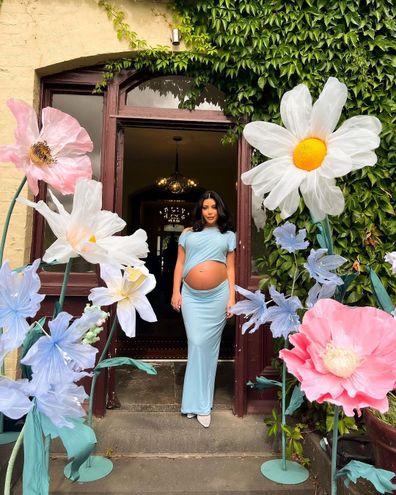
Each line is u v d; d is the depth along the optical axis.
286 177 1.08
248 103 2.58
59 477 1.92
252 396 2.55
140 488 1.87
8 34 2.46
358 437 1.90
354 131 1.03
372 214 2.44
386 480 1.07
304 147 1.07
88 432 0.98
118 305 1.40
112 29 2.52
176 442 2.24
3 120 2.41
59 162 1.08
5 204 2.38
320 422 2.13
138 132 4.66
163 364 3.69
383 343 0.91
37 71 2.50
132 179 6.07
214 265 2.46
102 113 2.70
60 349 0.89
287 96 1.11
